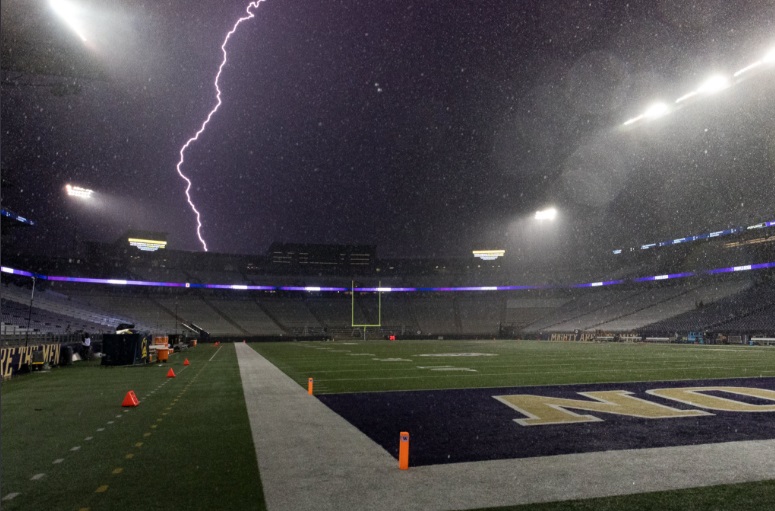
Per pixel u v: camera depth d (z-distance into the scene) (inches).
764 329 1274.6
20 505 150.2
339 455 202.7
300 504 147.8
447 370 567.2
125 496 156.6
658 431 243.6
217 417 287.7
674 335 1465.3
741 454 200.8
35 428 261.4
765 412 292.2
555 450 209.2
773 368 560.4
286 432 246.5
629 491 158.1
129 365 668.7
